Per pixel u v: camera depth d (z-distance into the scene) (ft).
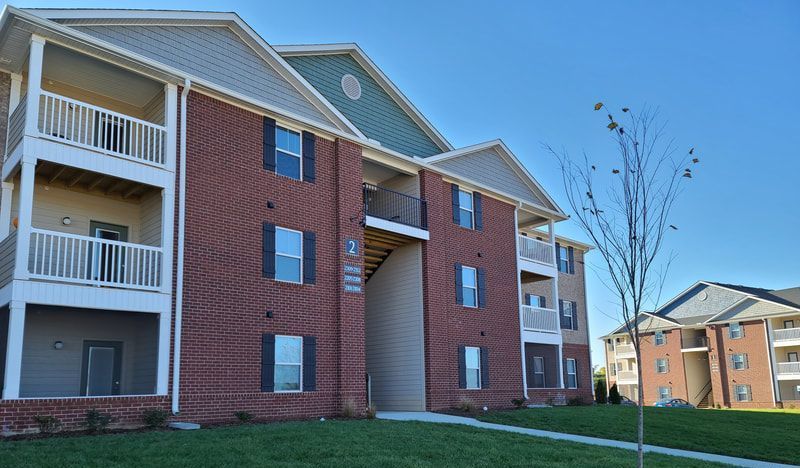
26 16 43.34
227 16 56.59
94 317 51.21
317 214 60.70
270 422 51.60
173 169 50.47
